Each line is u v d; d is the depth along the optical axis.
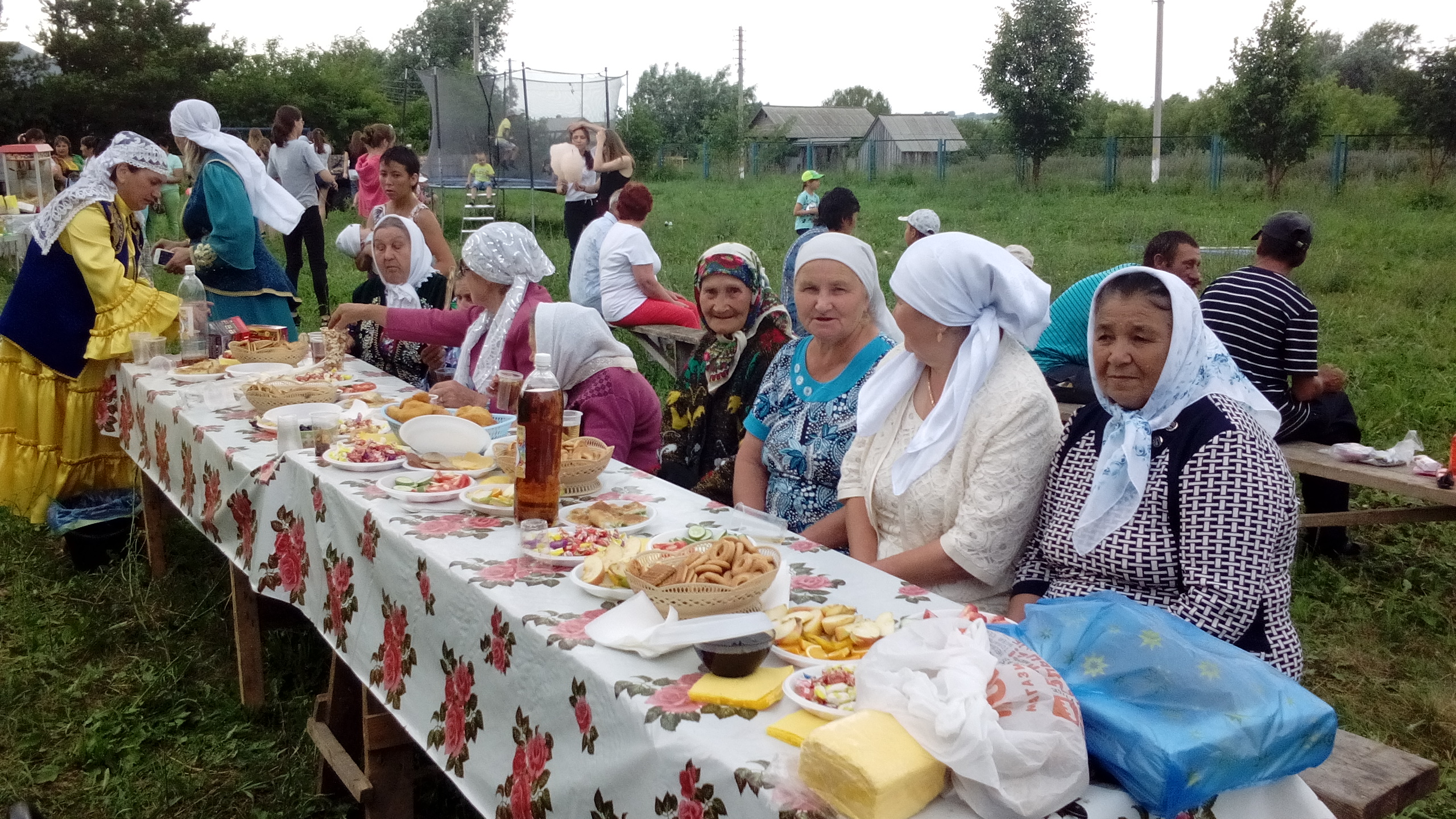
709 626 1.69
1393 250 13.77
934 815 1.31
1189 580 2.03
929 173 30.17
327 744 2.93
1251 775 1.41
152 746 3.35
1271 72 22.41
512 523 2.47
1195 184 24.53
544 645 1.84
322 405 3.47
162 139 36.81
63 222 4.36
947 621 1.54
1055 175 28.09
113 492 4.66
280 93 35.88
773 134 41.25
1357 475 4.09
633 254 6.91
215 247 5.02
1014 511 2.35
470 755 2.11
